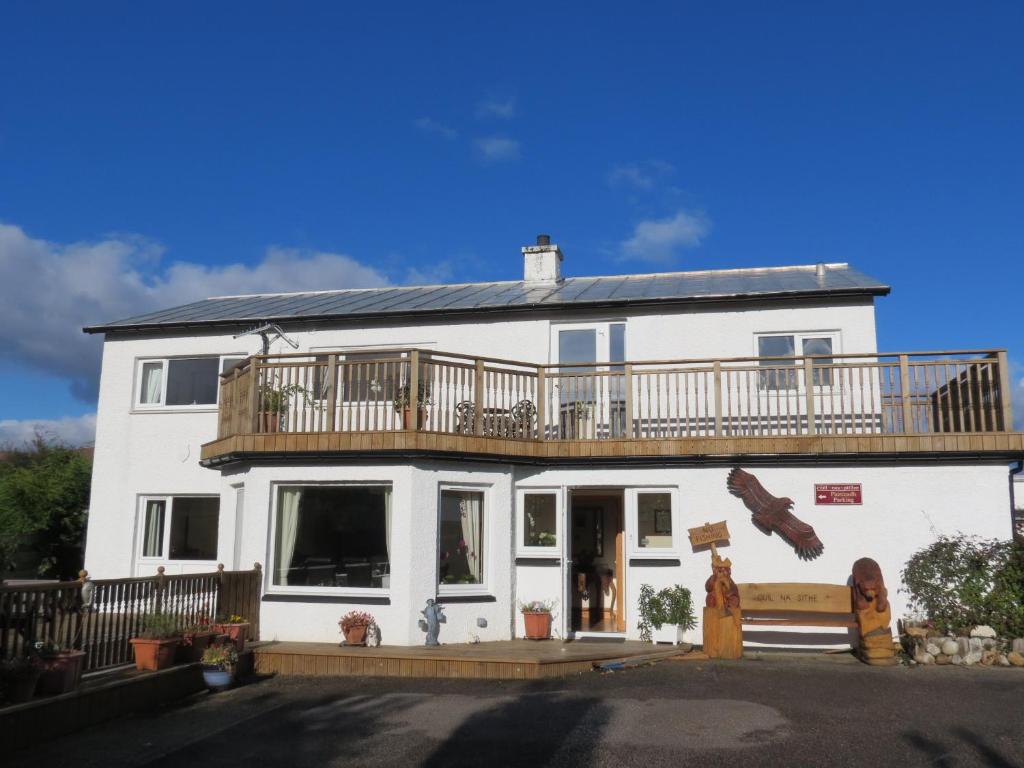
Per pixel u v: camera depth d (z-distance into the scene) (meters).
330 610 12.12
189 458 16.44
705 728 8.14
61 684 8.41
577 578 14.74
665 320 15.04
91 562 16.55
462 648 11.77
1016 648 10.89
